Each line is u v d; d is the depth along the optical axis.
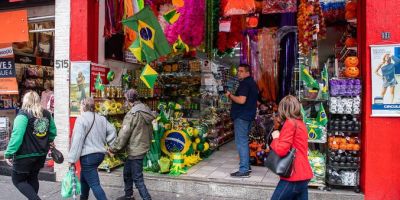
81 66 6.64
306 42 6.75
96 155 4.74
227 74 10.80
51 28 7.62
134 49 5.85
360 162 5.38
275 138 3.91
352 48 6.14
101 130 4.89
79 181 5.22
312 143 6.07
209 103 9.08
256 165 7.17
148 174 6.27
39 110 4.70
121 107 7.00
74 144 4.64
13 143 4.42
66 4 6.79
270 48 8.83
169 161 6.39
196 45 7.50
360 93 5.28
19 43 8.71
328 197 5.27
